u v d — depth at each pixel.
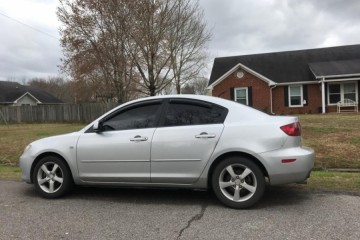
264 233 4.43
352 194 6.06
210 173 5.54
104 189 6.77
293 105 27.70
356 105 26.36
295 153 5.27
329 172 7.99
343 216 4.97
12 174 8.45
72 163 6.08
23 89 47.91
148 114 5.93
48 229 4.71
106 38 21.05
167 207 5.59
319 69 26.56
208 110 5.70
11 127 23.41
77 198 6.19
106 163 5.91
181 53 27.47
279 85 27.70
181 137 5.58
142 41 21.50
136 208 5.57
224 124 5.52
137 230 4.63
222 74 29.75
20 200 6.13
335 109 26.88
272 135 5.30
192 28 27.31
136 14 20.91
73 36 22.44
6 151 11.71
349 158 8.89
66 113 29.39
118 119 6.07
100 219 5.08
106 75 22.16
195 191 6.50
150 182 5.74
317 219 4.88
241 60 30.59
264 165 5.27
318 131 11.98
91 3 21.12
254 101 28.11
